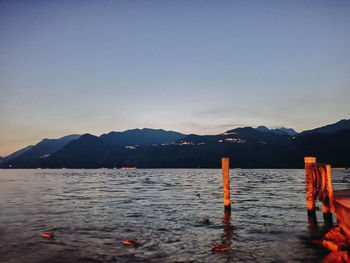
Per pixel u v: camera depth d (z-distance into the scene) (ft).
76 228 46.85
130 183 211.20
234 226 47.67
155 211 66.08
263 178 276.00
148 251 33.55
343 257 24.62
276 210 64.23
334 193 40.91
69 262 29.55
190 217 57.26
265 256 30.83
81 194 114.52
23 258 30.89
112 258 30.86
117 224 50.31
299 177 301.43
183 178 307.58
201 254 32.14
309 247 33.86
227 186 62.59
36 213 62.95
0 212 64.28
